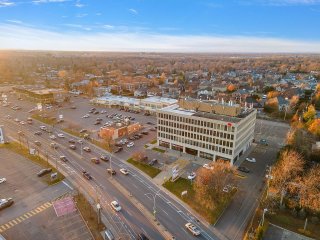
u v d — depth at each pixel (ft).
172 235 244.63
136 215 272.72
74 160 402.31
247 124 431.43
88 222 259.39
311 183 291.38
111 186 328.49
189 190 320.91
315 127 492.13
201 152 415.85
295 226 260.01
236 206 290.76
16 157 407.23
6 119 621.31
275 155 431.84
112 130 488.44
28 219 263.90
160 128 455.22
